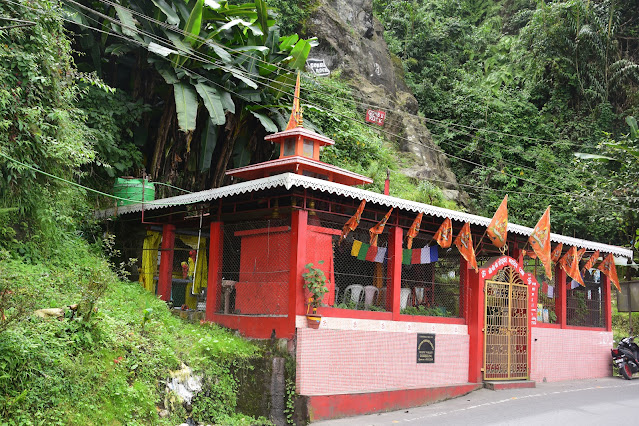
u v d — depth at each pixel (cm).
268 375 940
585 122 2634
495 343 1311
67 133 1015
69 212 1110
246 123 1556
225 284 1134
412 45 2894
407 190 1877
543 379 1427
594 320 1670
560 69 2678
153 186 1308
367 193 1025
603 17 2769
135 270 1339
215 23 1462
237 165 1538
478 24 3441
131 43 1384
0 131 891
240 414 915
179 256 1373
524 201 2388
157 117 1562
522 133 2612
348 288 1130
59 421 671
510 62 2912
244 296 1095
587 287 1678
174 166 1484
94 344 795
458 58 3011
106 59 1473
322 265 1042
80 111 1070
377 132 2109
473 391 1230
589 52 2680
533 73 2778
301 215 1009
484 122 2559
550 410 1027
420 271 1323
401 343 1119
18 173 931
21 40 933
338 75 2166
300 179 933
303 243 1003
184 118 1300
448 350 1223
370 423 916
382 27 2670
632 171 1916
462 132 2512
